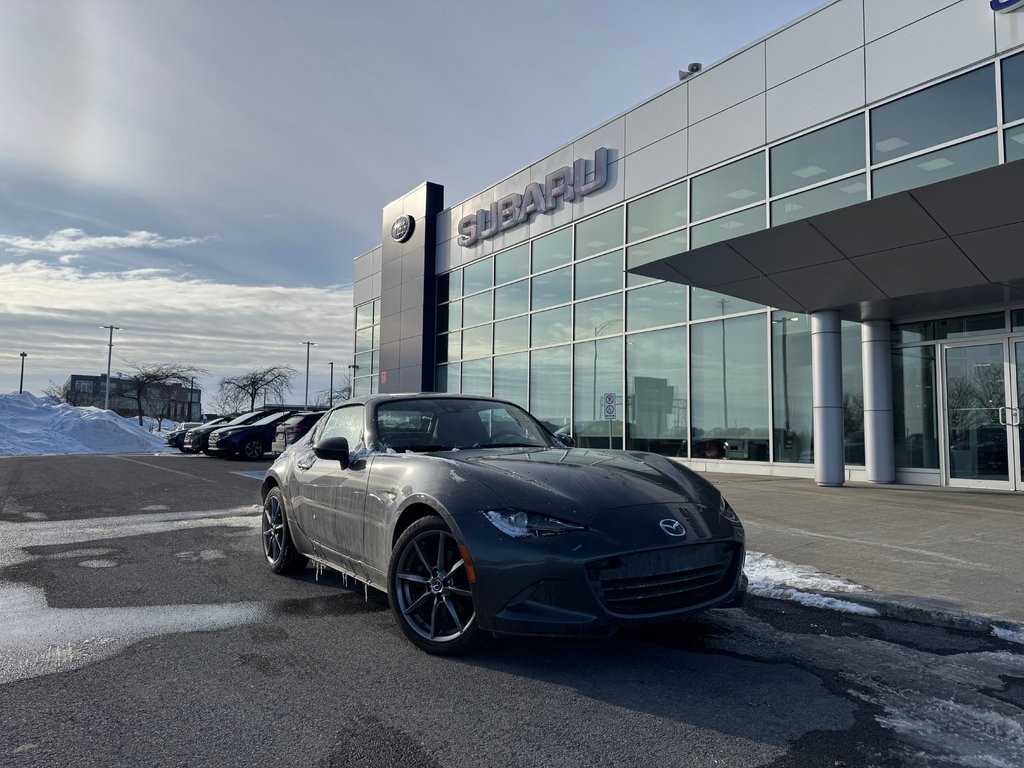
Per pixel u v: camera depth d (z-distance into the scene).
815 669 3.45
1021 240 8.12
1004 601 4.41
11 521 8.16
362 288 30.70
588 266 17.52
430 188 24.22
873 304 10.67
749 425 13.75
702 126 14.47
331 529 4.68
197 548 6.56
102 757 2.54
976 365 10.99
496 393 20.84
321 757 2.55
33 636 3.95
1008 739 2.70
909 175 10.98
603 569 3.22
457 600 3.59
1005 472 10.57
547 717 2.89
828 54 12.20
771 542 6.38
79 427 30.55
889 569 5.32
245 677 3.34
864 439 12.06
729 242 10.09
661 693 3.14
